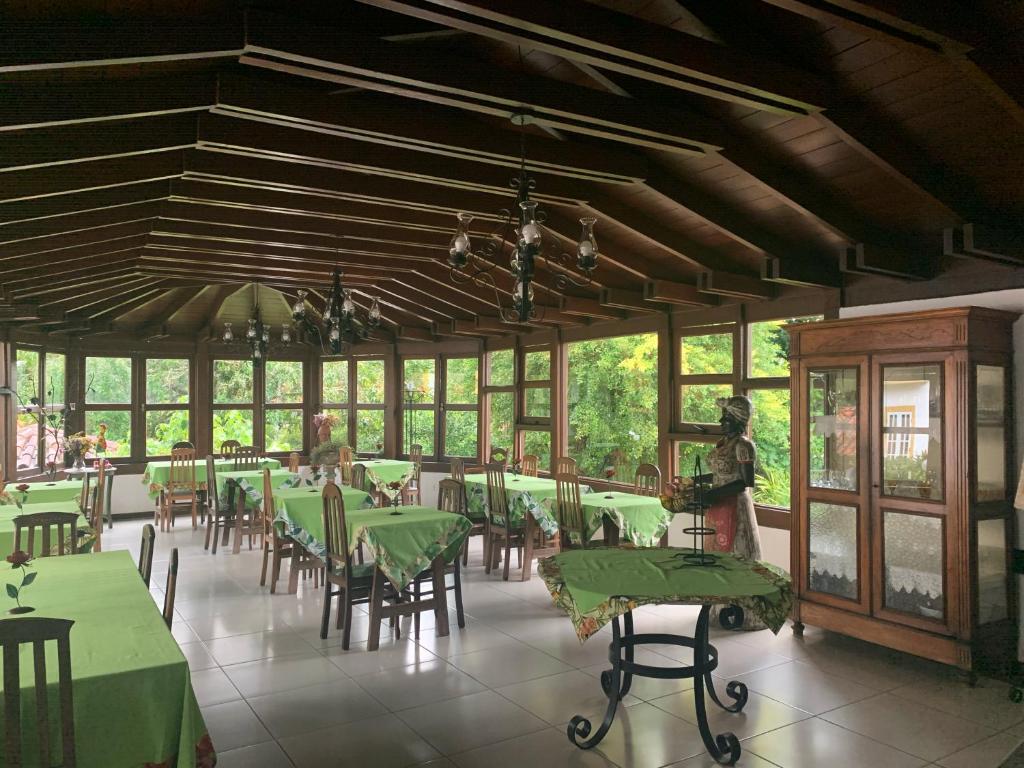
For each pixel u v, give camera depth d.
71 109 2.93
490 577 6.62
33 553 4.21
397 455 10.91
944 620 4.16
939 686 4.06
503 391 9.64
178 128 3.69
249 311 10.48
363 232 6.08
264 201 5.05
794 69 3.30
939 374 4.23
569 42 2.71
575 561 3.54
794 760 3.20
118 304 8.79
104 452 8.94
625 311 7.58
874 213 4.56
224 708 3.69
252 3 2.79
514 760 3.17
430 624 5.15
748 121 4.03
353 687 3.97
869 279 5.28
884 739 3.40
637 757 3.21
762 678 4.16
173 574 2.97
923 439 4.31
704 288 5.66
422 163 4.33
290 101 3.38
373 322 6.65
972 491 4.09
